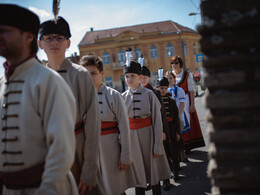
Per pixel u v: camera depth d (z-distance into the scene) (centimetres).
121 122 270
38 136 142
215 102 113
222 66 114
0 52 145
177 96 488
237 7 109
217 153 115
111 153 274
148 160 316
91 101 207
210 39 114
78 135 206
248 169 110
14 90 145
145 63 4344
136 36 4556
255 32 108
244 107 110
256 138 108
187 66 4469
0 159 146
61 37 217
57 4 197
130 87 326
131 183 288
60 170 136
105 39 4653
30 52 154
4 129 143
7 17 140
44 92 141
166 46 4509
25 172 143
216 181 115
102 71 287
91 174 197
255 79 108
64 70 211
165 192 345
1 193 164
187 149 508
